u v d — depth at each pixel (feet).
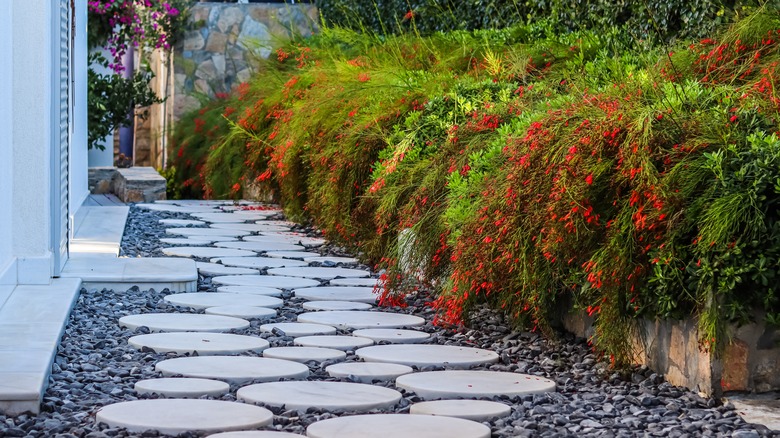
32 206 18.13
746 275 11.82
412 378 12.72
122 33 44.86
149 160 55.26
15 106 17.98
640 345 13.60
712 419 11.16
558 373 13.55
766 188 11.89
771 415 11.40
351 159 23.59
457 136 19.04
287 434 10.10
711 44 18.26
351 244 24.34
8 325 14.34
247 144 37.47
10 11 17.51
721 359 12.05
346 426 10.42
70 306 16.25
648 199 12.23
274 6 49.83
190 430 10.12
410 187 20.03
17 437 9.90
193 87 49.52
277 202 38.11
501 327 16.47
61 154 19.79
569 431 10.55
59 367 12.82
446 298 15.66
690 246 12.31
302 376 12.81
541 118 15.67
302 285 20.40
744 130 13.10
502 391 12.14
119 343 14.62
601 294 13.21
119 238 25.94
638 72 17.48
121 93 43.39
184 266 20.59
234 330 15.66
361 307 18.10
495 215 14.25
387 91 25.32
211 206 37.68
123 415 10.57
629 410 11.60
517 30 27.30
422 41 29.63
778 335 12.14
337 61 31.27
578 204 12.58
